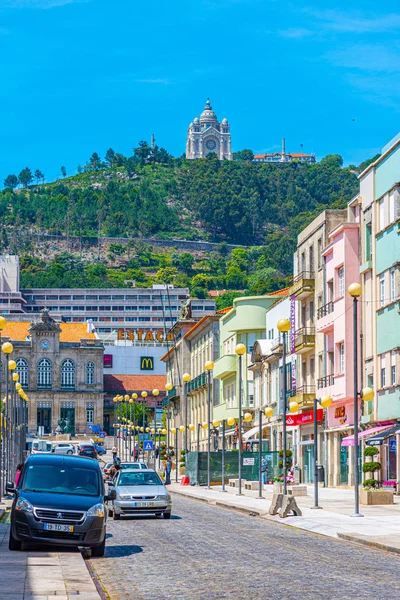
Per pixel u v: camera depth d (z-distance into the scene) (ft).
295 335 372.79
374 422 287.48
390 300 281.54
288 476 319.06
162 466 556.92
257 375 454.81
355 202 318.45
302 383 372.79
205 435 563.07
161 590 94.58
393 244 278.46
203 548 135.44
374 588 93.04
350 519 183.01
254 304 465.47
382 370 288.71
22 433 453.58
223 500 270.26
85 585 97.50
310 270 368.68
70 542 124.98
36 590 92.38
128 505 202.90
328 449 332.39
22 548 129.59
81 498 130.11
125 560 122.93
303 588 93.20
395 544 132.36
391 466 272.92
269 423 424.46
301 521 180.75
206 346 573.33
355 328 193.98
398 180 276.21
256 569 109.29
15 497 131.13
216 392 542.98
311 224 367.04
